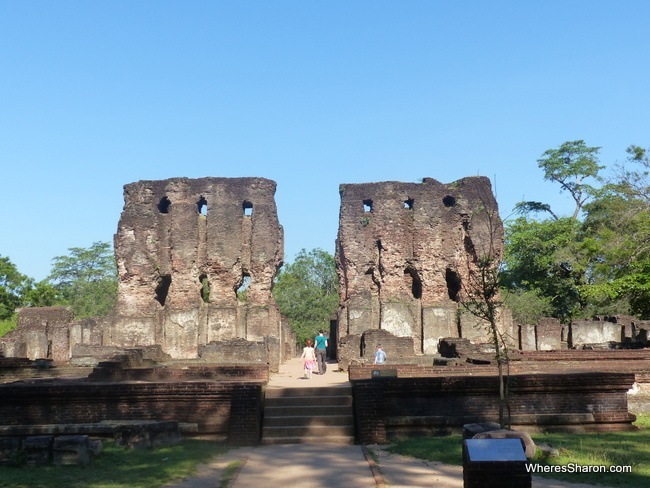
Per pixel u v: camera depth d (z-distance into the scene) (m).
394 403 16.20
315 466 12.48
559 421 16.06
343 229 33.25
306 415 16.67
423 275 33.53
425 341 32.59
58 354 35.94
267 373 19.36
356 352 27.81
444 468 11.97
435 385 16.20
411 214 34.22
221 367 19.31
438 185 34.34
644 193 41.44
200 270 33.06
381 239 33.28
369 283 32.97
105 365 20.20
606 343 35.91
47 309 42.09
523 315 48.78
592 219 49.53
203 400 15.98
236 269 32.78
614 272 41.75
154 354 27.73
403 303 32.84
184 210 33.22
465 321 32.25
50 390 15.84
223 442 15.37
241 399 15.74
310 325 59.78
